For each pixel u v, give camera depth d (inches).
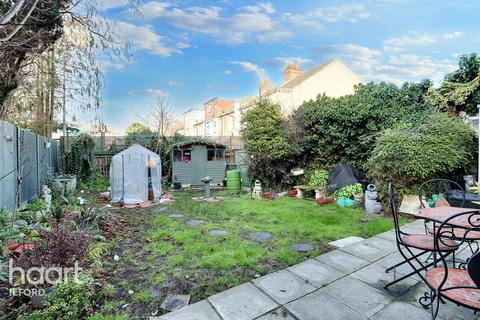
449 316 88.9
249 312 92.6
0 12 205.3
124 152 325.7
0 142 194.2
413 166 221.9
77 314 91.7
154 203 309.4
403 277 107.7
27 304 98.0
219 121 965.8
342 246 158.1
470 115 339.9
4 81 255.3
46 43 253.9
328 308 94.3
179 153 456.1
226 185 439.2
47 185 303.3
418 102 319.0
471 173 256.5
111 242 167.2
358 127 310.5
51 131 431.5
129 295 108.5
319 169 351.6
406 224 196.1
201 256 147.6
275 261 140.9
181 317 90.2
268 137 363.6
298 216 230.5
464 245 148.2
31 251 110.2
